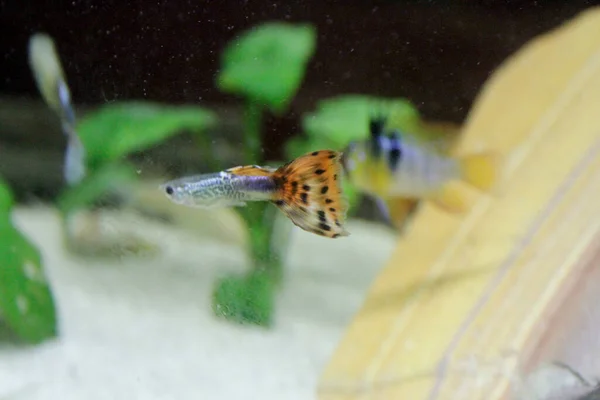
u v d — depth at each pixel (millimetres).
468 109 478
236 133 577
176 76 402
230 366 467
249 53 556
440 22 448
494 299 439
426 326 445
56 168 955
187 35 396
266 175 345
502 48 482
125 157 553
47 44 438
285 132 563
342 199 340
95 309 614
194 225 839
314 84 539
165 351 500
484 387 413
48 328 535
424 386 422
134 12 394
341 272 753
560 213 452
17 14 515
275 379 451
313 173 342
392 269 493
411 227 513
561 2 500
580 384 405
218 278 666
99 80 414
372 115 448
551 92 512
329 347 508
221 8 401
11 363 479
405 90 455
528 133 495
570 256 433
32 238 871
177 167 492
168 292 667
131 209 820
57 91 450
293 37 559
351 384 436
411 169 443
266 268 689
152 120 577
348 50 453
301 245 851
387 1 440
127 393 440
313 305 627
